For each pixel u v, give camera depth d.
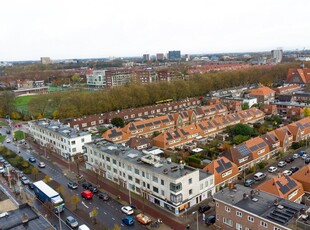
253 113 147.50
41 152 118.44
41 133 126.19
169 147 112.38
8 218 58.16
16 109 197.88
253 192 61.28
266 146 100.38
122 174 84.00
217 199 61.50
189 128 122.12
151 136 132.00
